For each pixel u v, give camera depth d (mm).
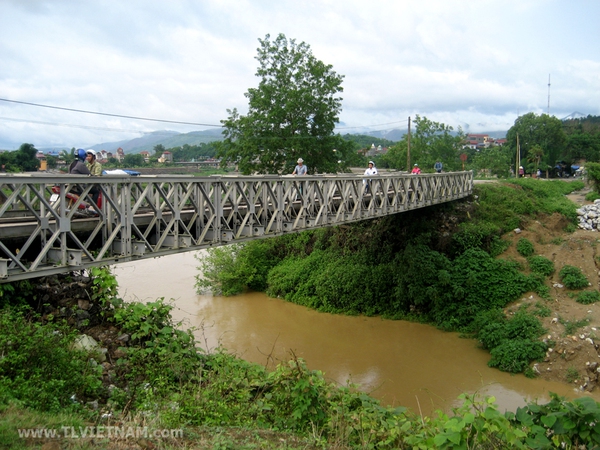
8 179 6422
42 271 6977
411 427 6473
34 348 6664
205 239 9977
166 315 9828
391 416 7215
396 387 12977
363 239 21391
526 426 5727
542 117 55188
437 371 14094
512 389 12977
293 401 7094
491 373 14023
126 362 8211
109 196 7773
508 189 25234
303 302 20203
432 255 19219
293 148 25953
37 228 6949
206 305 19922
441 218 21328
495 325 15953
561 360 13828
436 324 17734
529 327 15289
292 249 23484
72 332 7957
